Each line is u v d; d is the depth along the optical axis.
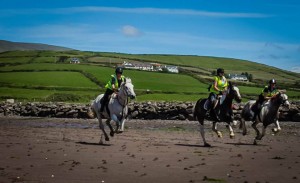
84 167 14.84
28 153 18.22
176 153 18.42
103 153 18.34
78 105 49.97
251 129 33.34
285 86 149.62
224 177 13.13
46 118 47.19
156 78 133.25
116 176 13.29
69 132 29.69
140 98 88.19
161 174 13.64
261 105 22.62
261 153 18.59
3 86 108.94
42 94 93.38
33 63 167.38
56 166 15.02
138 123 39.75
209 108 21.48
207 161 16.23
